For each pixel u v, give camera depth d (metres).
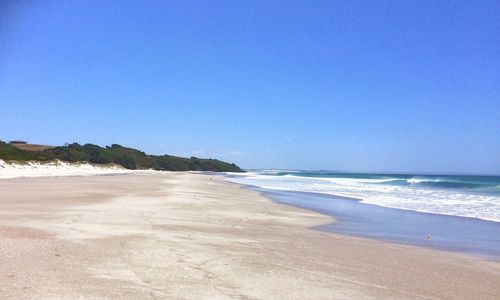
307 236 11.79
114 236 9.66
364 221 15.98
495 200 26.05
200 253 8.38
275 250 9.23
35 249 7.87
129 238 9.49
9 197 18.20
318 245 10.32
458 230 13.98
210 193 27.16
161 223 12.28
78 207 15.21
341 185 47.03
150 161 106.56
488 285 7.25
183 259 7.77
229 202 21.23
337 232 13.07
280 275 7.09
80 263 7.06
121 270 6.78
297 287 6.46
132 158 96.25
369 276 7.42
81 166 70.75
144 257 7.74
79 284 5.94
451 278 7.62
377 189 38.78
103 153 87.06
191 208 17.09
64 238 9.09
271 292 6.13
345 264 8.27
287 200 25.19
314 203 23.44
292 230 12.91
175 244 9.12
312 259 8.54
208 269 7.18
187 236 10.28
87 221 11.84
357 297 6.15
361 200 25.86
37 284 5.84
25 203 15.92
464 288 6.98
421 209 20.62
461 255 9.95
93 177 46.09
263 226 13.35
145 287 5.98
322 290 6.39
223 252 8.63
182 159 126.31
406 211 19.69
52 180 34.66
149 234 10.20
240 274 6.99
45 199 17.83
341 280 7.03
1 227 10.05
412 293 6.52
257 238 10.77
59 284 5.89
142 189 27.48
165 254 8.07
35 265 6.77
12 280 5.94
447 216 17.81
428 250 10.46
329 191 35.06
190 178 55.41
